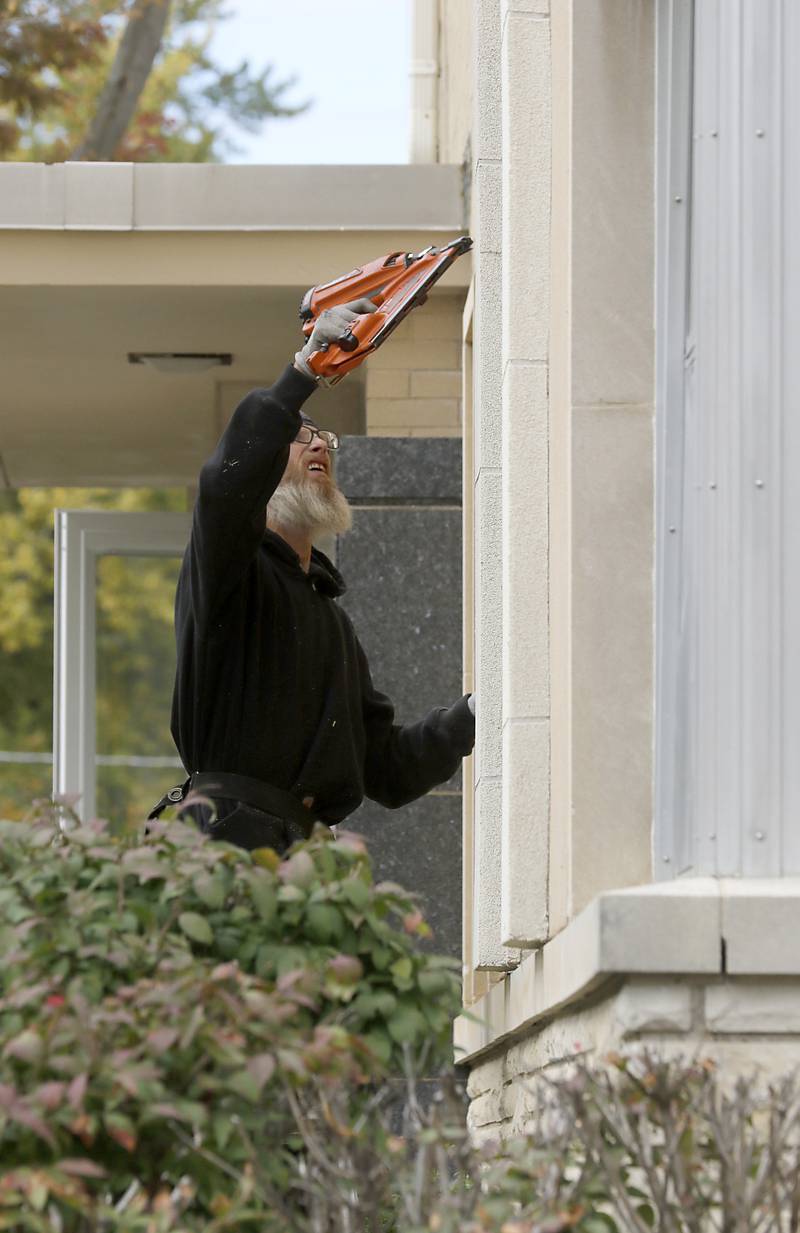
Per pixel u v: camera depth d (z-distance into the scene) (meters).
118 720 21.16
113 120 35.03
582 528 8.48
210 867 7.42
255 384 19.16
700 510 7.82
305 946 7.41
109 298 16.64
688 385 8.32
